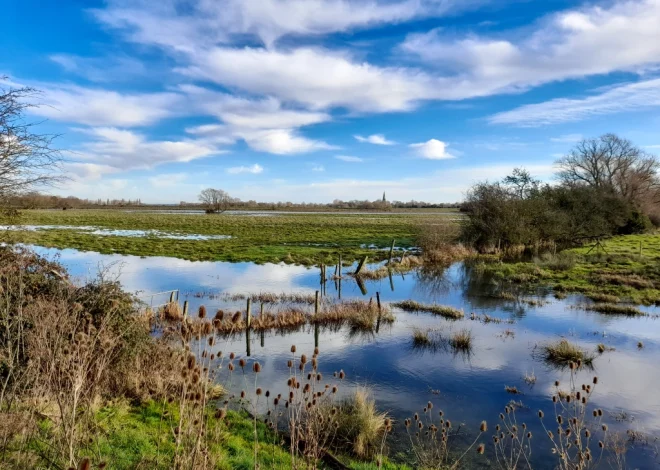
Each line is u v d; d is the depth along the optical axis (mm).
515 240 35938
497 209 36156
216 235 51156
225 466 5840
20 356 5980
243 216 99062
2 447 4473
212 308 17594
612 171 53438
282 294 19984
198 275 25797
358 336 14562
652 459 7355
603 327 15656
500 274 26234
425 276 26844
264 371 11086
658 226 55562
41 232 49188
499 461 7168
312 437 5281
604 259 29719
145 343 8812
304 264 30531
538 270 26609
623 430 8367
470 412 9133
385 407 9273
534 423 8656
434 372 11328
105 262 29000
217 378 10227
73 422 3926
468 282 24828
